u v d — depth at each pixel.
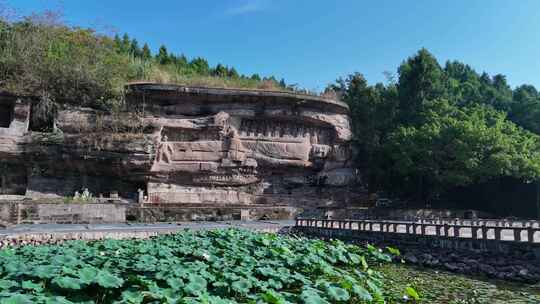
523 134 45.56
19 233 20.67
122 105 37.66
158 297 8.78
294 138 42.69
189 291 9.41
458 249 20.08
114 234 22.69
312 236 28.25
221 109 40.44
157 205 34.25
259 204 39.09
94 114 36.56
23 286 8.84
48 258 12.48
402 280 15.50
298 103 41.97
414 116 49.69
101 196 34.59
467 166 38.78
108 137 34.75
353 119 49.84
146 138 35.72
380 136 49.75
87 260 12.77
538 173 38.53
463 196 46.16
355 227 28.48
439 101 47.91
